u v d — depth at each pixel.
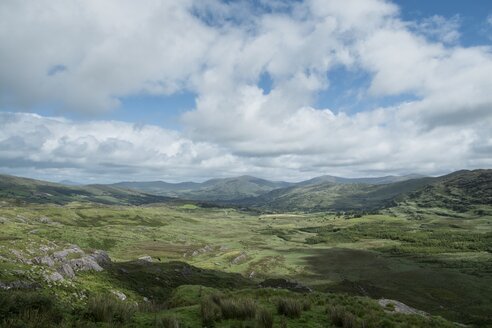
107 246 156.38
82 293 39.72
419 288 109.56
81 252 64.38
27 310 13.43
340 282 115.00
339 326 18.92
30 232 144.50
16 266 38.03
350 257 177.62
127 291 53.03
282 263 159.25
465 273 130.75
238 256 167.88
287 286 93.12
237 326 16.58
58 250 57.88
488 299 94.19
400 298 96.88
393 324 20.03
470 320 71.62
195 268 101.50
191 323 16.86
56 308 14.70
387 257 177.25
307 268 148.50
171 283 71.94
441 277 124.62
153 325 15.49
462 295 99.62
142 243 182.25
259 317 16.80
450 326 24.11
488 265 142.38
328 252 195.62
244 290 33.81
